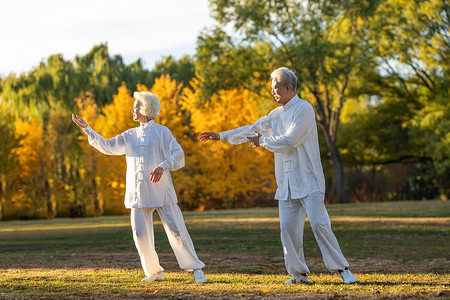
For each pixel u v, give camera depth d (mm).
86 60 44750
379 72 36031
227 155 32156
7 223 24625
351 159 38875
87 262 7977
